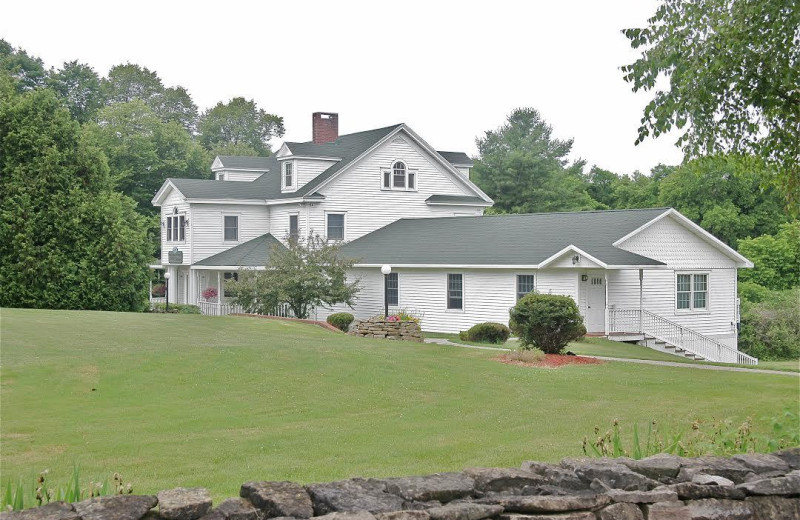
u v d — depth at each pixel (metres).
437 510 4.93
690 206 58.97
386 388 17.25
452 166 44.34
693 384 18.59
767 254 52.97
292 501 4.82
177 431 13.18
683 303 33.66
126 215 38.34
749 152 15.80
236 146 80.94
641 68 15.04
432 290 35.81
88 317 24.88
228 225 43.47
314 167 42.53
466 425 14.11
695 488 5.68
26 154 32.59
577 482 5.66
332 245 36.16
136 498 4.67
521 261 31.75
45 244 32.12
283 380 17.44
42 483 6.30
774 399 16.70
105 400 15.07
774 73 14.27
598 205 71.25
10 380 15.74
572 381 18.70
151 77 89.75
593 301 30.84
